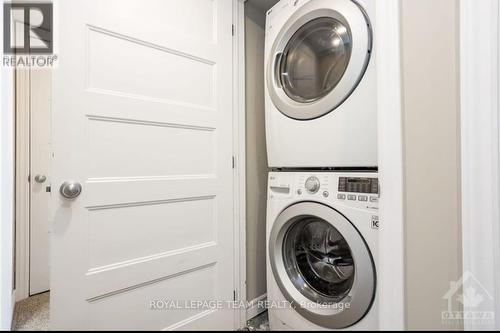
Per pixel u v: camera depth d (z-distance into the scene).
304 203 1.05
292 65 1.23
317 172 1.04
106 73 0.97
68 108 0.89
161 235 1.11
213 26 1.33
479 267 0.60
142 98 1.06
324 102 1.00
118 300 0.99
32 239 1.63
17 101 1.59
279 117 1.19
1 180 0.85
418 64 0.67
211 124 1.30
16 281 1.56
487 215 0.60
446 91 0.63
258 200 1.61
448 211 0.62
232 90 1.41
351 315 0.89
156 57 1.10
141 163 1.06
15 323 1.30
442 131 0.63
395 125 0.68
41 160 1.67
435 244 0.63
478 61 0.60
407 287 0.66
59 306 0.86
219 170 1.33
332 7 1.00
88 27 0.94
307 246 1.16
